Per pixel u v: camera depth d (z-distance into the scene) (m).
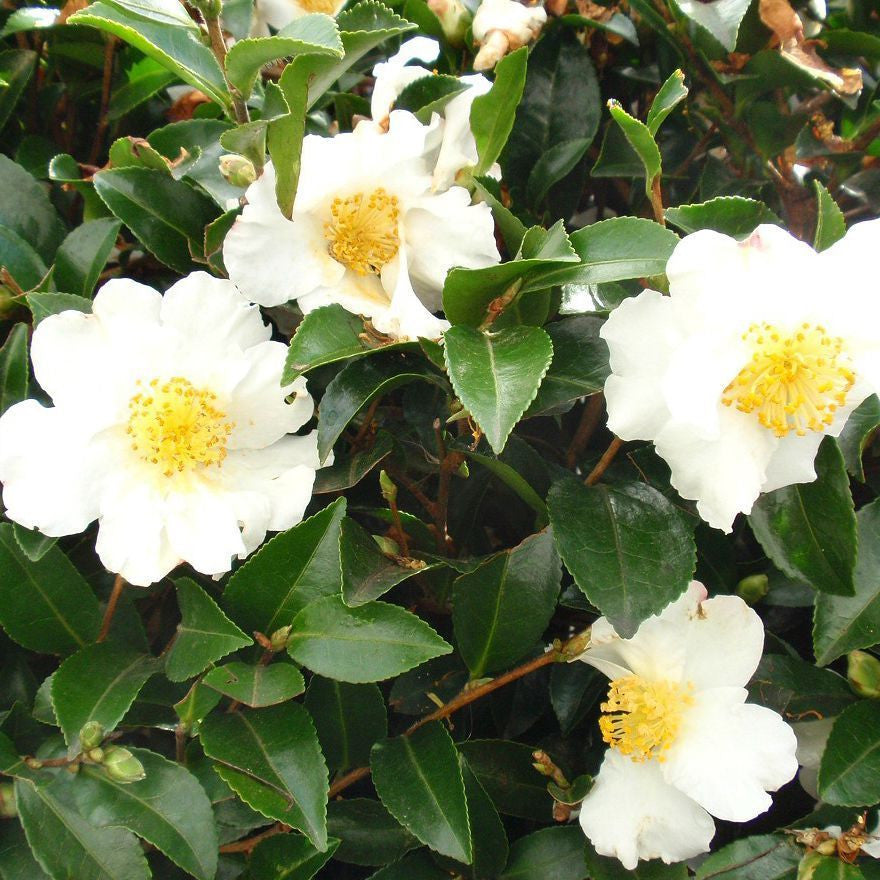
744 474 0.37
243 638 0.38
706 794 0.40
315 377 0.42
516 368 0.37
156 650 0.43
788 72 0.46
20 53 0.48
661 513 0.40
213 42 0.39
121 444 0.39
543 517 0.43
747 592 0.44
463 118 0.42
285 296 0.40
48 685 0.40
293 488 0.39
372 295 0.40
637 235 0.39
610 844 0.40
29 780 0.38
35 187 0.45
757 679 0.42
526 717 0.44
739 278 0.37
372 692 0.41
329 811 0.41
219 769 0.38
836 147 0.48
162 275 0.47
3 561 0.40
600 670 0.42
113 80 0.50
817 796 0.42
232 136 0.38
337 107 0.47
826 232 0.40
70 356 0.38
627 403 0.38
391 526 0.42
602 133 0.51
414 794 0.39
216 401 0.39
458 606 0.41
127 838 0.38
